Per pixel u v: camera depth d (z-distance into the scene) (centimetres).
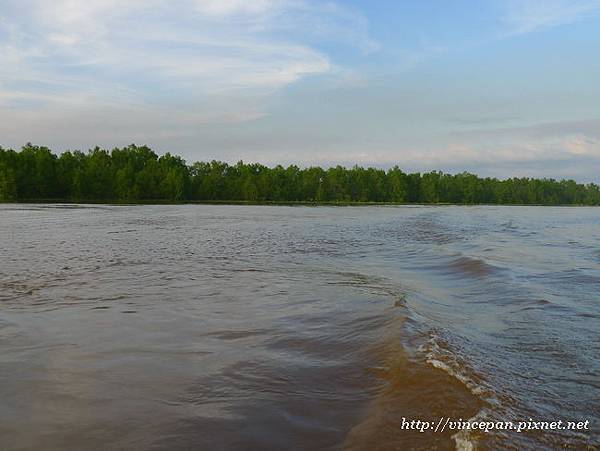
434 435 480
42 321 927
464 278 1487
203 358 719
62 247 2100
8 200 8788
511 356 721
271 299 1125
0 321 923
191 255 1930
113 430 502
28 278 1384
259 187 12750
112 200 10275
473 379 608
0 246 2108
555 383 614
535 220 5394
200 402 570
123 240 2431
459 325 902
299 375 652
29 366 681
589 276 1439
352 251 2173
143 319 945
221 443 481
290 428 512
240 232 3062
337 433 502
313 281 1374
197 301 1106
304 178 13725
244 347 771
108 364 693
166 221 3959
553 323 920
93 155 11656
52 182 9819
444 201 15425
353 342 785
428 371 625
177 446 474
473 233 3309
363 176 14425
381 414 527
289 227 3594
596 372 656
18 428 505
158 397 582
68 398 577
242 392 598
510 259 1862
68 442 479
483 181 16700
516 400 557
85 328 880
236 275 1470
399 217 5434
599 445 462
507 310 1039
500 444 459
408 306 1008
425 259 1916
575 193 17775
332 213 6325
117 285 1297
